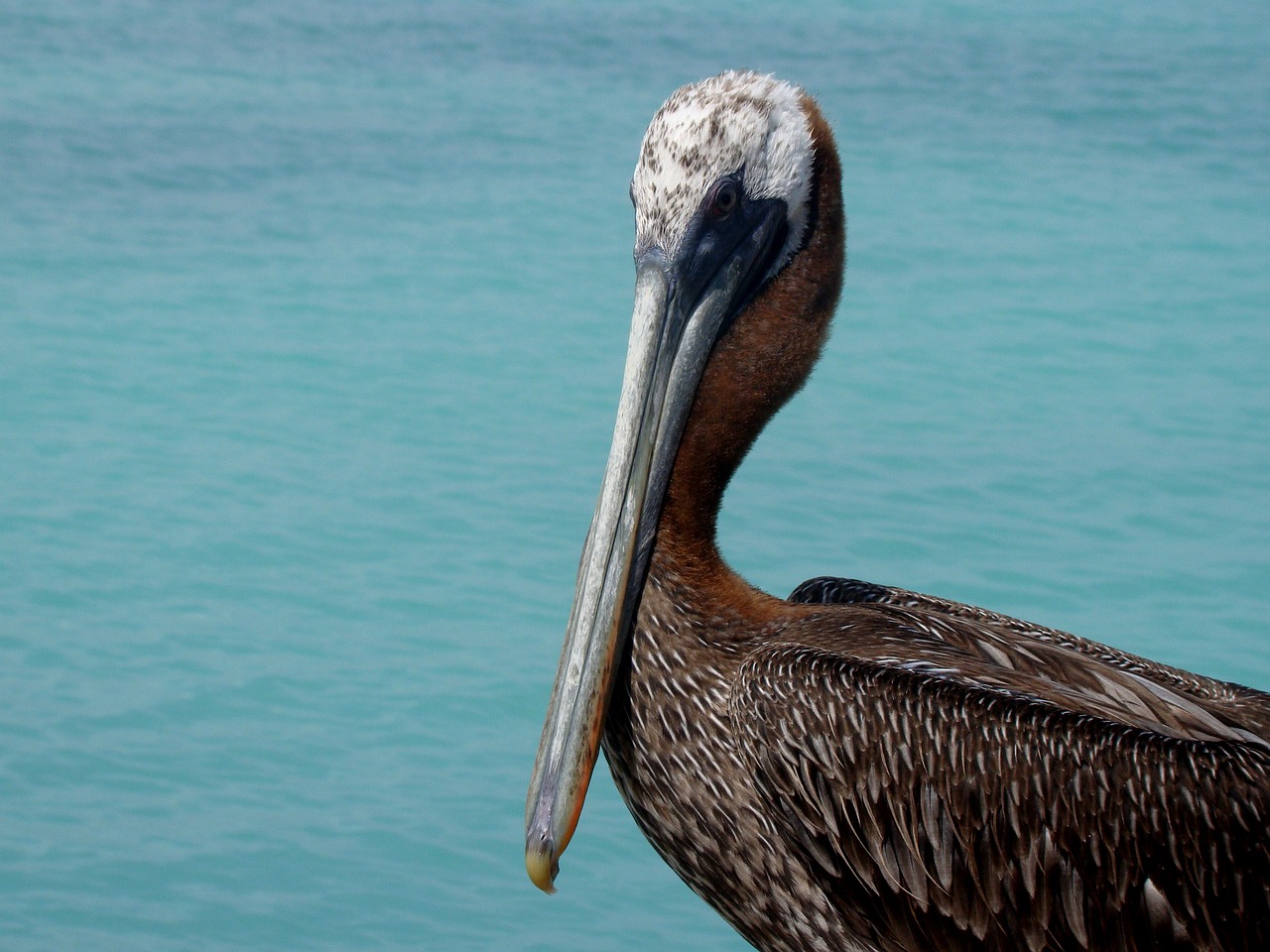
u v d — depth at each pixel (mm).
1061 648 6406
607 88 29828
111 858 10195
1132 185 25422
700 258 5855
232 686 12016
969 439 16453
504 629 12852
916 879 5691
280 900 9852
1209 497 15359
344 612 13031
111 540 14008
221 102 27578
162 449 15812
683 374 5801
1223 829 5578
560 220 22984
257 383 17453
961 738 5613
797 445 16219
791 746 5605
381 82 29578
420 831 10609
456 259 21406
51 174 23516
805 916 5906
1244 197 24969
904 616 6297
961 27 35719
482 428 16484
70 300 19406
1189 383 18219
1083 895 5621
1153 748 5625
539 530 14430
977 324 19766
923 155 26609
